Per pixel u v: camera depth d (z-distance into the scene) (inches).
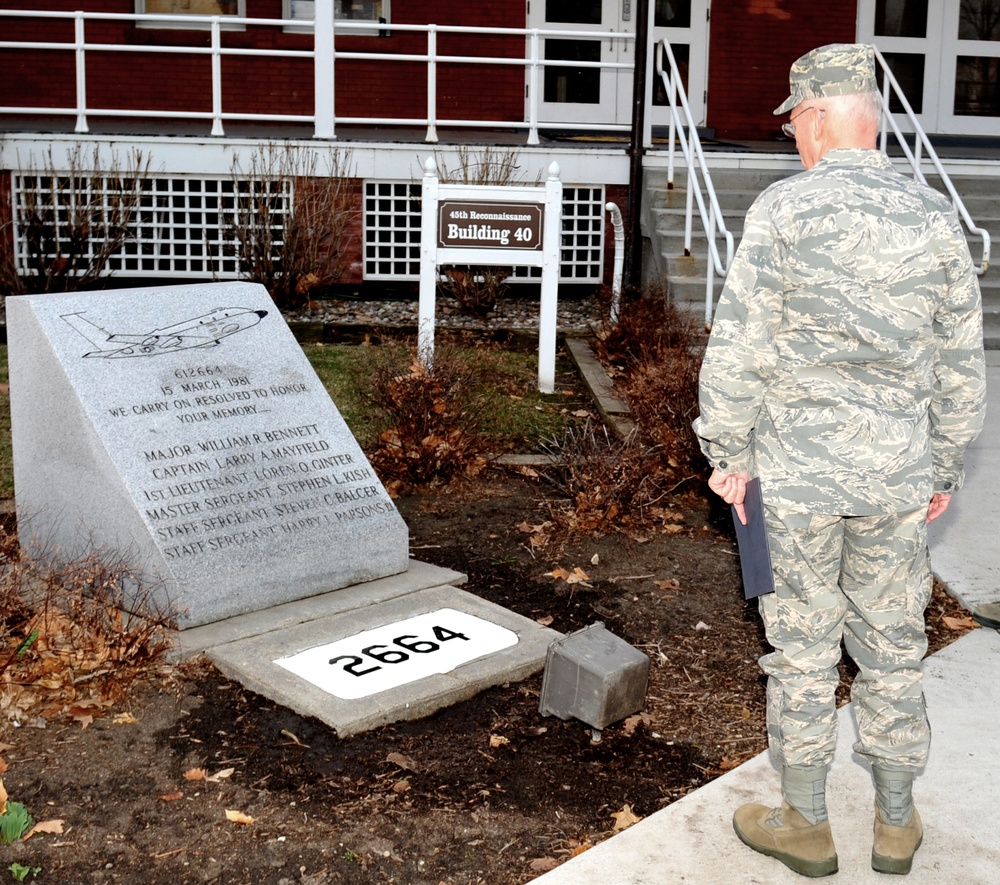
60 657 158.1
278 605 181.9
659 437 247.1
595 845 128.0
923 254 105.4
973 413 114.0
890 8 548.4
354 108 532.4
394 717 153.2
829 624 113.0
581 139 488.1
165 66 520.4
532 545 219.0
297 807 134.6
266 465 189.3
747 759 147.7
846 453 107.0
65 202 423.8
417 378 257.3
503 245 312.7
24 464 195.6
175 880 121.9
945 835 128.5
